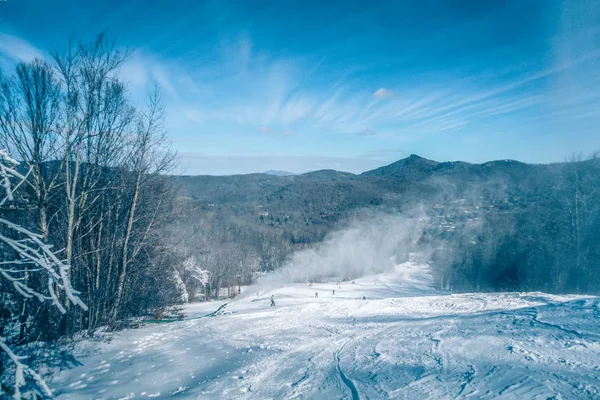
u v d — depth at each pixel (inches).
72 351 355.3
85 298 463.5
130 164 507.8
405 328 459.2
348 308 756.6
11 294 332.5
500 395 184.7
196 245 1392.7
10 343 340.8
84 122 398.3
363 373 264.7
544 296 685.3
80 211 426.9
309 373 281.7
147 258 573.6
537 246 1333.7
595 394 175.6
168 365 327.3
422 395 199.8
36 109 367.6
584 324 338.3
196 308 932.6
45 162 407.2
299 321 593.9
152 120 511.5
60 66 378.3
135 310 641.6
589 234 1076.5
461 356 279.4
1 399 151.9
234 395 240.4
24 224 354.3
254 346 402.6
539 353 257.4
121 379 286.8
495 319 438.0
